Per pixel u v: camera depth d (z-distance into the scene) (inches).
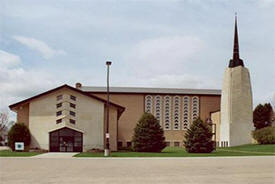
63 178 661.9
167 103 3368.6
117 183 597.0
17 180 630.5
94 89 3272.6
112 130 2032.5
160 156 1448.1
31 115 1904.5
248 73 2915.8
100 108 1937.7
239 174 730.2
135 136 1870.1
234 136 2822.3
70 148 1886.1
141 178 666.2
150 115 1882.4
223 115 2962.6
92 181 621.6
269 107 3233.3
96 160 1189.1
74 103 1915.6
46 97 1909.4
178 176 698.2
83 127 1905.8
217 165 965.8
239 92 2878.9
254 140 2743.6
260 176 694.5
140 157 1378.0
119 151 1937.7
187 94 3385.8
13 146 1822.1
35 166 920.9
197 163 1047.6
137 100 3299.7
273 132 2534.5
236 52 2987.2
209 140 1807.3
